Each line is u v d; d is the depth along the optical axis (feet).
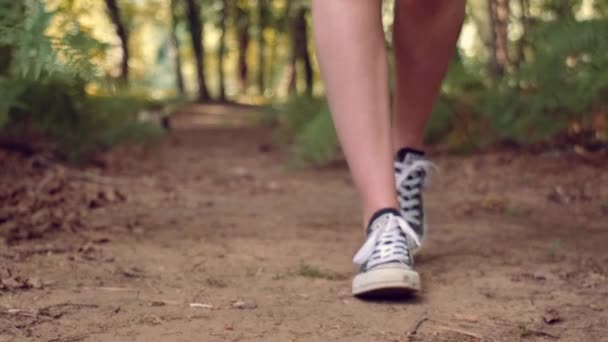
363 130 7.09
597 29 14.92
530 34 17.48
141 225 10.54
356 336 6.01
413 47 7.83
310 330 6.12
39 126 14.85
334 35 7.01
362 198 7.23
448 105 20.35
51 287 7.04
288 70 68.18
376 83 7.08
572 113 18.03
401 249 7.02
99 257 8.36
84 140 16.03
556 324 6.47
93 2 11.63
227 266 8.36
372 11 7.07
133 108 19.47
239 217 11.77
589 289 7.56
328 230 10.86
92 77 7.42
